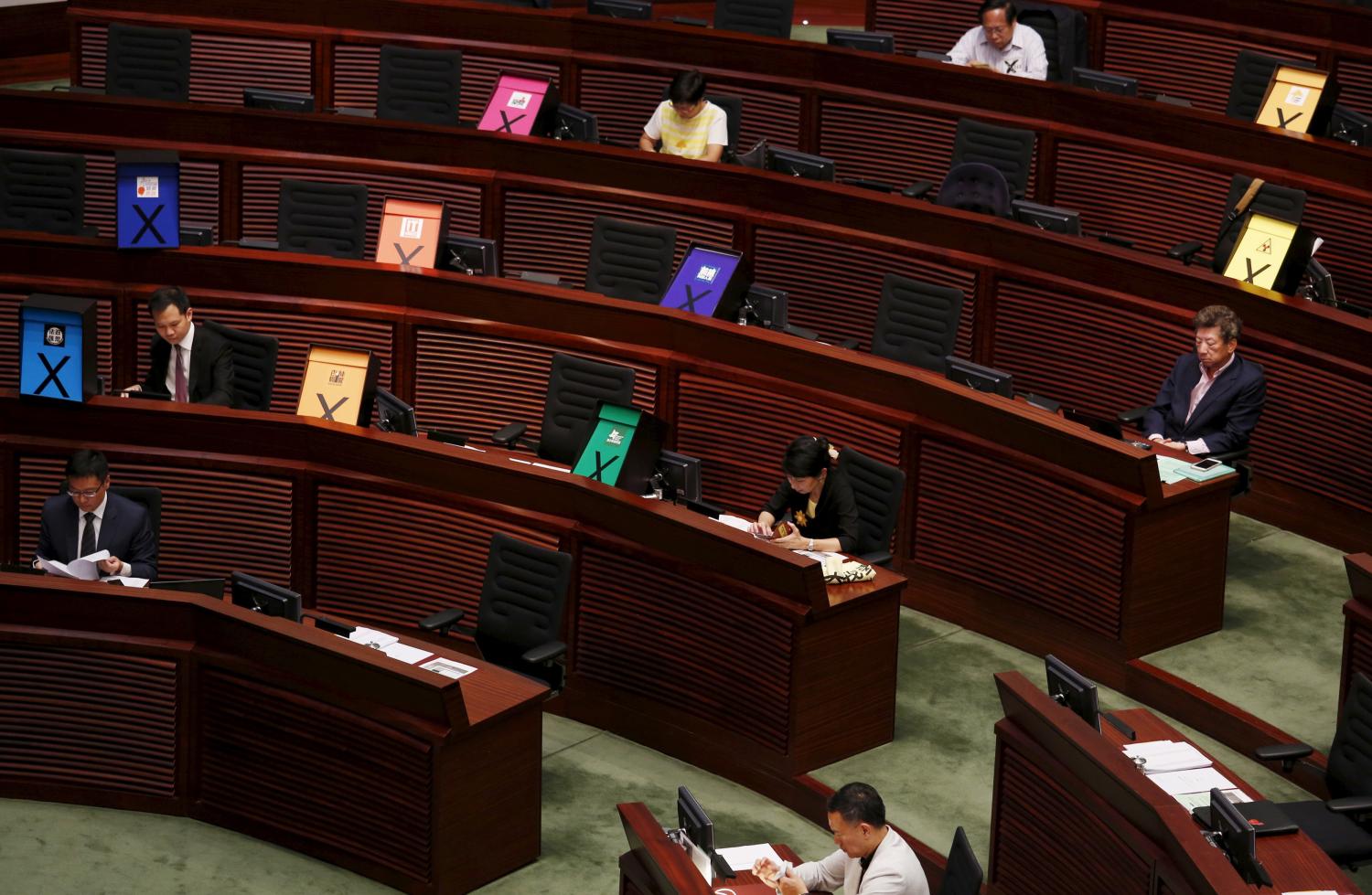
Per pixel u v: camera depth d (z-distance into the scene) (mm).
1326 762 7625
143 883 7582
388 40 13547
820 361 9516
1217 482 8609
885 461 9359
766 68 12844
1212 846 6012
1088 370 10219
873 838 6312
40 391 9406
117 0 13758
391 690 7430
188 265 10750
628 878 6531
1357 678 7004
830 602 7934
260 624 7672
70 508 8664
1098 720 6773
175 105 12109
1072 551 8734
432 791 7379
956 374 9203
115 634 7953
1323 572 9438
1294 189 10555
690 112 12031
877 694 8250
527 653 7977
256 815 7898
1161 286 9891
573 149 11656
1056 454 8703
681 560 8320
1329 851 6695
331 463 9219
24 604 7977
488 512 8891
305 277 10664
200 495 9352
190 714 7957
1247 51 12422
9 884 7527
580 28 13234
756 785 8219
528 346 10383
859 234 10945
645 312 10023
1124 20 13281
